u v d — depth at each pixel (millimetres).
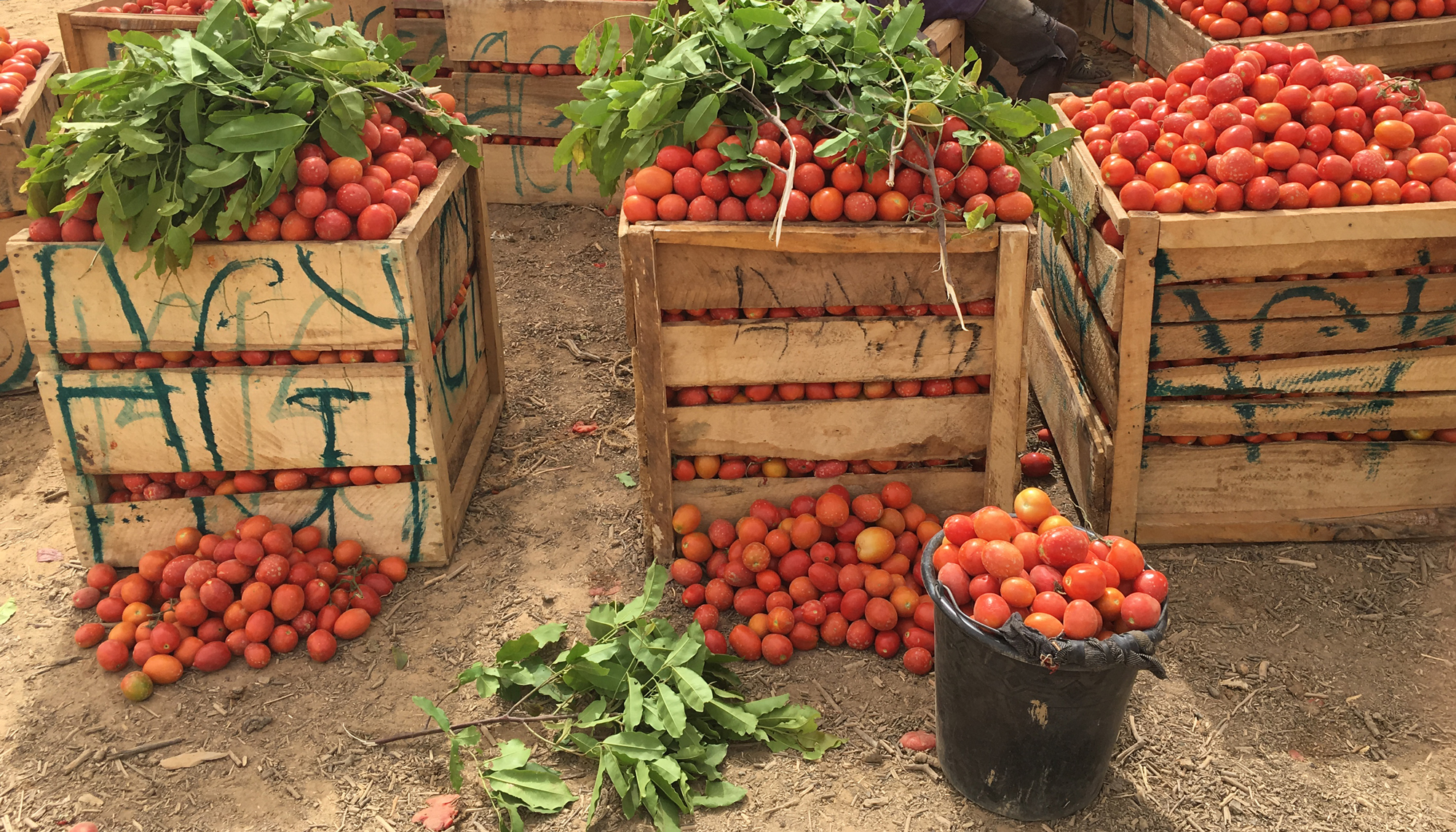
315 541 4004
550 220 6926
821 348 3699
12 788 3268
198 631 3744
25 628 3885
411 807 3189
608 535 4348
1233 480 4078
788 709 3406
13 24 11273
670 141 3643
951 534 3102
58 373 3764
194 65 3500
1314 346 3809
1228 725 3396
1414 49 5441
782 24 3555
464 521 4422
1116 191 3832
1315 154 3686
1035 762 2961
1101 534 4121
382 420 3846
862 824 3082
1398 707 3447
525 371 5523
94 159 3441
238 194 3479
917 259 3561
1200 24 5746
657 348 3680
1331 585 3955
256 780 3289
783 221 3520
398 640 3816
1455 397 3887
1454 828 3037
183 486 4027
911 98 3541
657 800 3105
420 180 4039
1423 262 3668
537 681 3461
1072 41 6660
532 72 6637
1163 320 3766
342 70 3773
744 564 3795
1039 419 5027
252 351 3756
